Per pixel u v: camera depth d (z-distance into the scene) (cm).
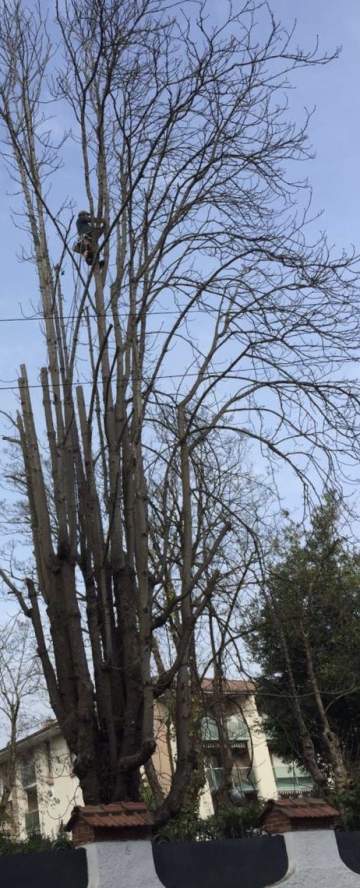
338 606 1909
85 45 1188
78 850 793
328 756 2556
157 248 1122
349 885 909
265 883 878
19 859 764
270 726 2350
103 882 770
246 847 890
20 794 4072
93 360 1114
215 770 2280
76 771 952
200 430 1098
